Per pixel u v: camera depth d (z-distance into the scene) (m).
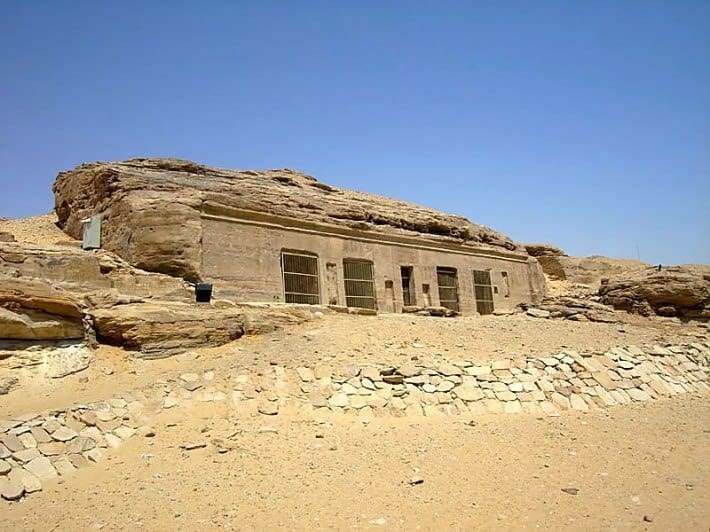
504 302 30.97
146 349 14.41
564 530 8.02
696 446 12.09
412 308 24.94
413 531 7.81
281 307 18.84
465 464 10.26
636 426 13.27
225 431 11.03
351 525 7.92
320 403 12.74
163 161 22.09
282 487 9.02
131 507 8.19
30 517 7.82
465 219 31.72
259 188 22.00
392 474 9.69
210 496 8.62
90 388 12.62
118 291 15.91
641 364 17.70
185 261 17.89
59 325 13.62
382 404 13.05
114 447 10.16
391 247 25.64
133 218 18.12
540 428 12.56
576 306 25.70
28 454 9.18
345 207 24.44
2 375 12.32
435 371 14.42
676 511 8.74
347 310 21.17
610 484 9.72
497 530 7.93
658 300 25.31
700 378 18.66
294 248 21.62
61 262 15.27
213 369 13.53
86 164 23.08
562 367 15.91
